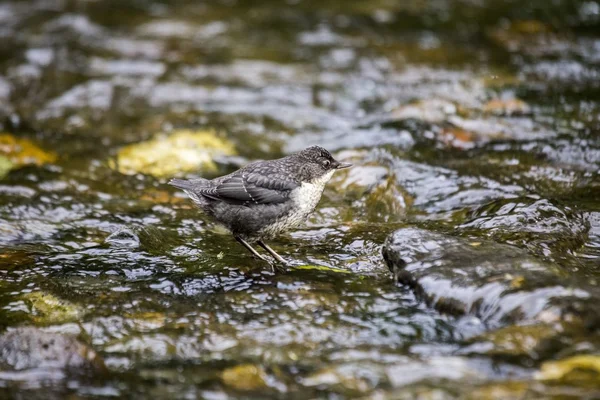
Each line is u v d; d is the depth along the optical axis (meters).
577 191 11.59
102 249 10.10
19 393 6.91
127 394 6.89
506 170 12.48
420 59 18.41
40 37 19.98
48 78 17.58
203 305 8.58
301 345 7.66
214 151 14.02
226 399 6.74
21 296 8.76
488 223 10.23
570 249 9.51
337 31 20.58
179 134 14.56
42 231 10.82
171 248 10.23
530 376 6.72
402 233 9.32
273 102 16.39
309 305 8.47
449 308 7.96
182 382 7.05
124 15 21.80
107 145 14.32
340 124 15.16
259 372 7.14
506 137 13.85
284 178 9.80
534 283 7.85
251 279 9.20
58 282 9.12
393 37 20.02
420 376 6.85
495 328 7.52
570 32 19.80
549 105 15.23
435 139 13.89
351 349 7.48
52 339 7.46
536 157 12.93
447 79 17.03
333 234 10.66
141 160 13.56
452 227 10.42
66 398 6.84
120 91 16.98
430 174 12.42
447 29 20.45
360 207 11.62
